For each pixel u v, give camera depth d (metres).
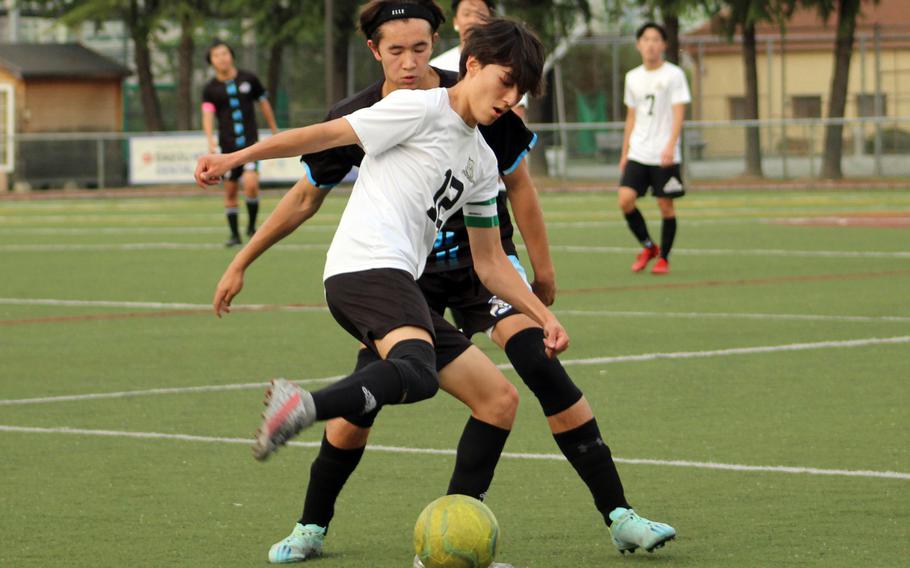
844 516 16.72
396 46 15.74
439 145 14.10
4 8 149.38
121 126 130.88
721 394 24.86
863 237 58.00
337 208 88.62
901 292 39.31
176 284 44.97
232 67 58.91
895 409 23.30
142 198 107.62
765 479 18.66
